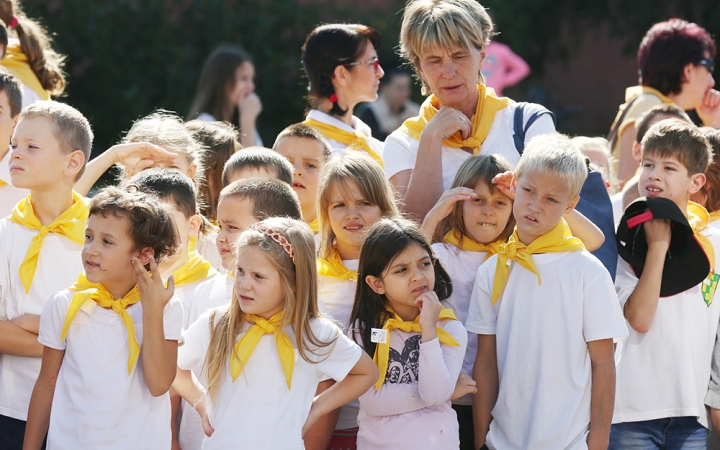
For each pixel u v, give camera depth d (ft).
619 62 87.56
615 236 25.59
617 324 22.50
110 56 67.51
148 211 20.80
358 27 35.50
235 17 71.87
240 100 47.34
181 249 24.99
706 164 26.50
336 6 75.77
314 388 21.25
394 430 22.35
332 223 25.11
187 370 22.21
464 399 25.21
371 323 23.08
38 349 23.70
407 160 28.32
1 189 27.20
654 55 40.19
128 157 28.14
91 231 20.59
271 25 72.18
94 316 20.93
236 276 21.29
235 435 20.51
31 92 33.53
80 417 20.39
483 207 25.21
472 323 24.32
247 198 24.36
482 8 26.76
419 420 22.38
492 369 24.16
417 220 26.27
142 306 20.12
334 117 34.99
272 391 20.76
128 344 20.72
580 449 22.31
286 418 20.66
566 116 83.71
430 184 26.16
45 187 24.03
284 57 72.74
